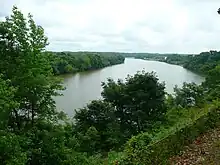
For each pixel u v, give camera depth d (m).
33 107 18.64
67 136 20.19
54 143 17.06
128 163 11.30
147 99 39.72
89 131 30.91
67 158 17.25
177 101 50.00
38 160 16.17
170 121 33.66
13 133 15.34
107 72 114.00
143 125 37.78
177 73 117.62
